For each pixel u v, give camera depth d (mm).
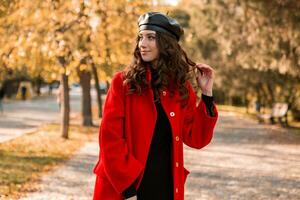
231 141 17312
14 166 10242
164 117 2957
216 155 13258
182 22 33031
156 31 2938
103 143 2828
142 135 2896
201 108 3104
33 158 11586
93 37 11172
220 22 18844
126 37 11875
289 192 8164
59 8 10844
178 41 3064
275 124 25953
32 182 8586
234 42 18781
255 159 12430
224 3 18531
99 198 2861
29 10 10719
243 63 19906
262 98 32125
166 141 2971
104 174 2869
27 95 52469
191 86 3123
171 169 2941
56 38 10695
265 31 15656
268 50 17281
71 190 8016
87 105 21828
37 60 12008
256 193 8055
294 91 24594
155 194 2904
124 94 2926
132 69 2938
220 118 31422
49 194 7641
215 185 8742
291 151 14266
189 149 14680
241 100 47688
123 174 2783
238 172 10266
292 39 15078
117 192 2797
